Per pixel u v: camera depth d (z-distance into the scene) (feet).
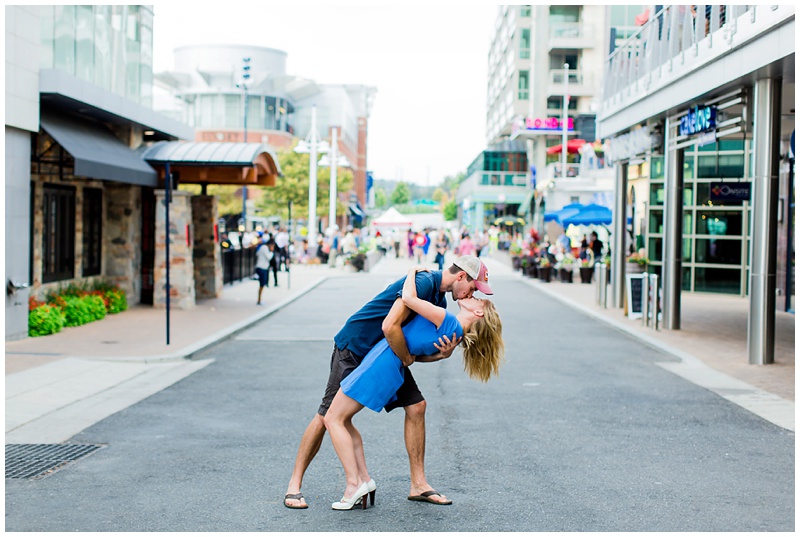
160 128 63.41
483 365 18.13
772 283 39.29
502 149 229.86
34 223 51.03
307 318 60.90
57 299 50.96
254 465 21.93
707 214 81.56
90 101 50.34
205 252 73.46
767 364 39.45
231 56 252.83
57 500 18.94
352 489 17.97
